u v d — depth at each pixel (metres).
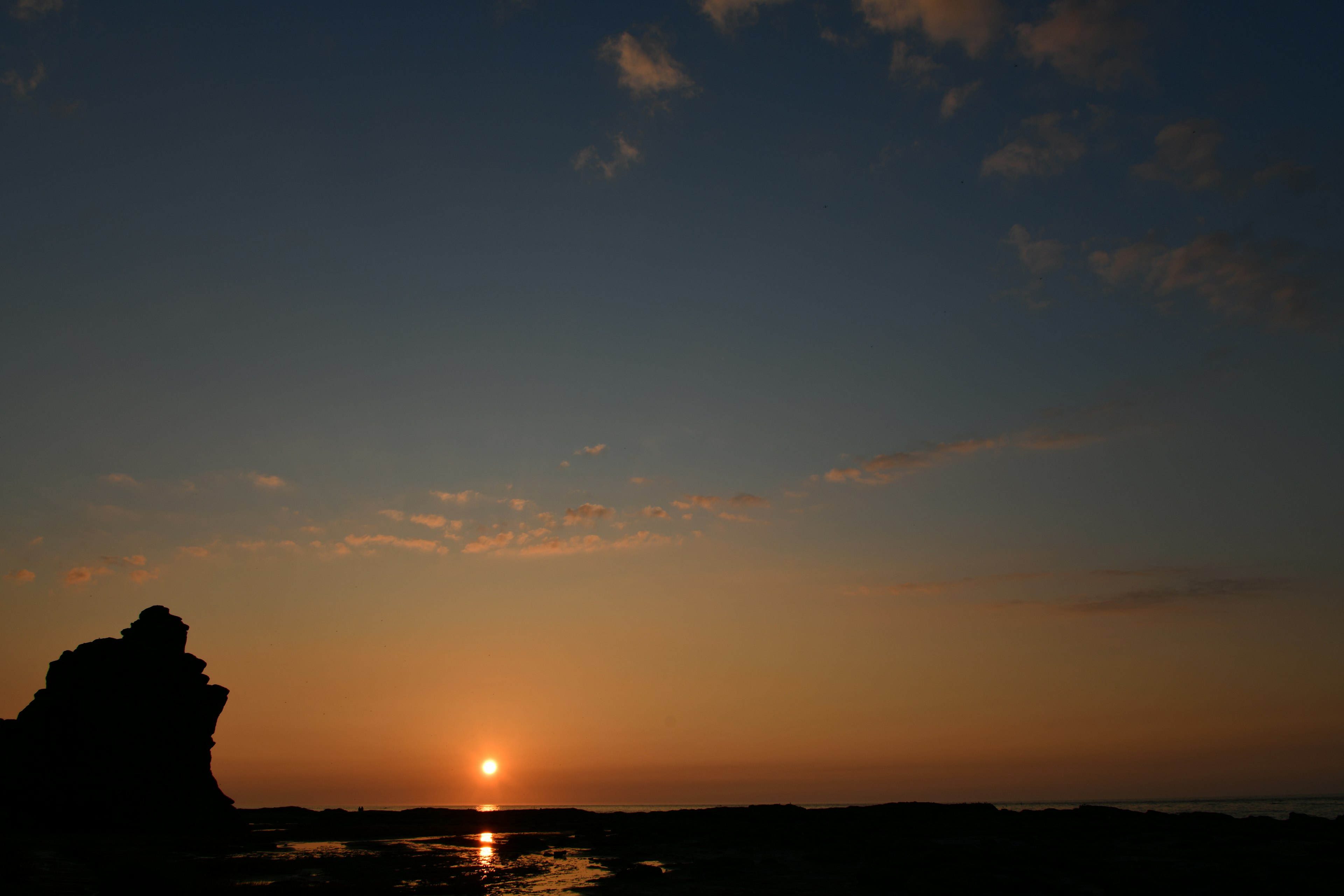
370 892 41.28
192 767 75.88
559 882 46.62
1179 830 64.38
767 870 50.22
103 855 49.12
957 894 39.53
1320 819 73.00
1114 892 38.19
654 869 50.38
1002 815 82.44
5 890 37.12
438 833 83.56
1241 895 36.69
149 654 76.19
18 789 67.19
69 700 72.62
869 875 44.00
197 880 40.59
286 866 52.12
